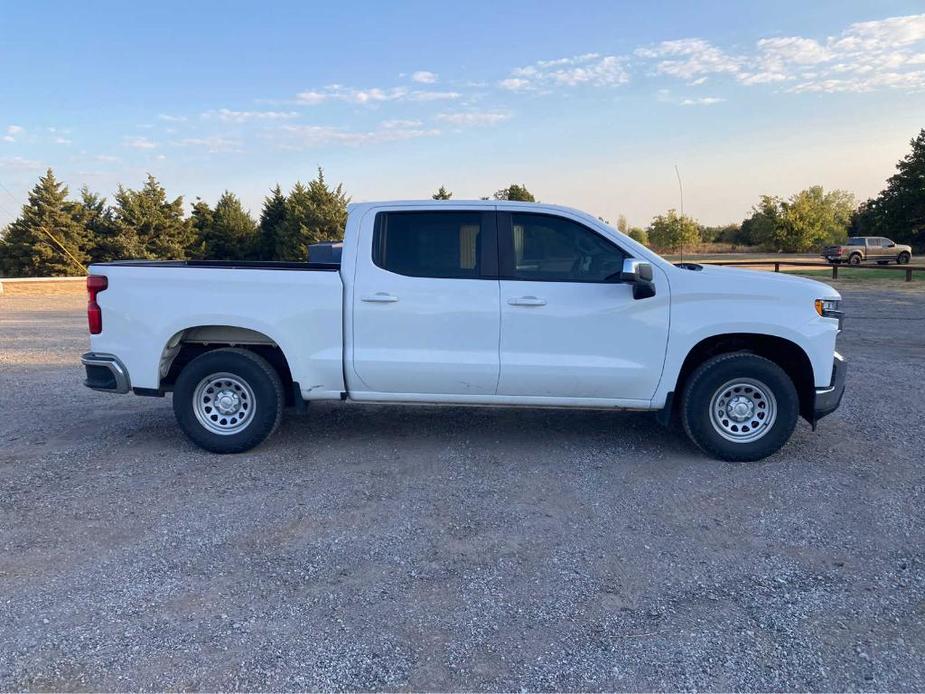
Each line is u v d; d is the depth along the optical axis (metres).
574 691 2.75
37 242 46.34
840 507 4.55
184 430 5.60
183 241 52.72
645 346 5.30
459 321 5.33
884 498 4.70
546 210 5.39
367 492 4.82
